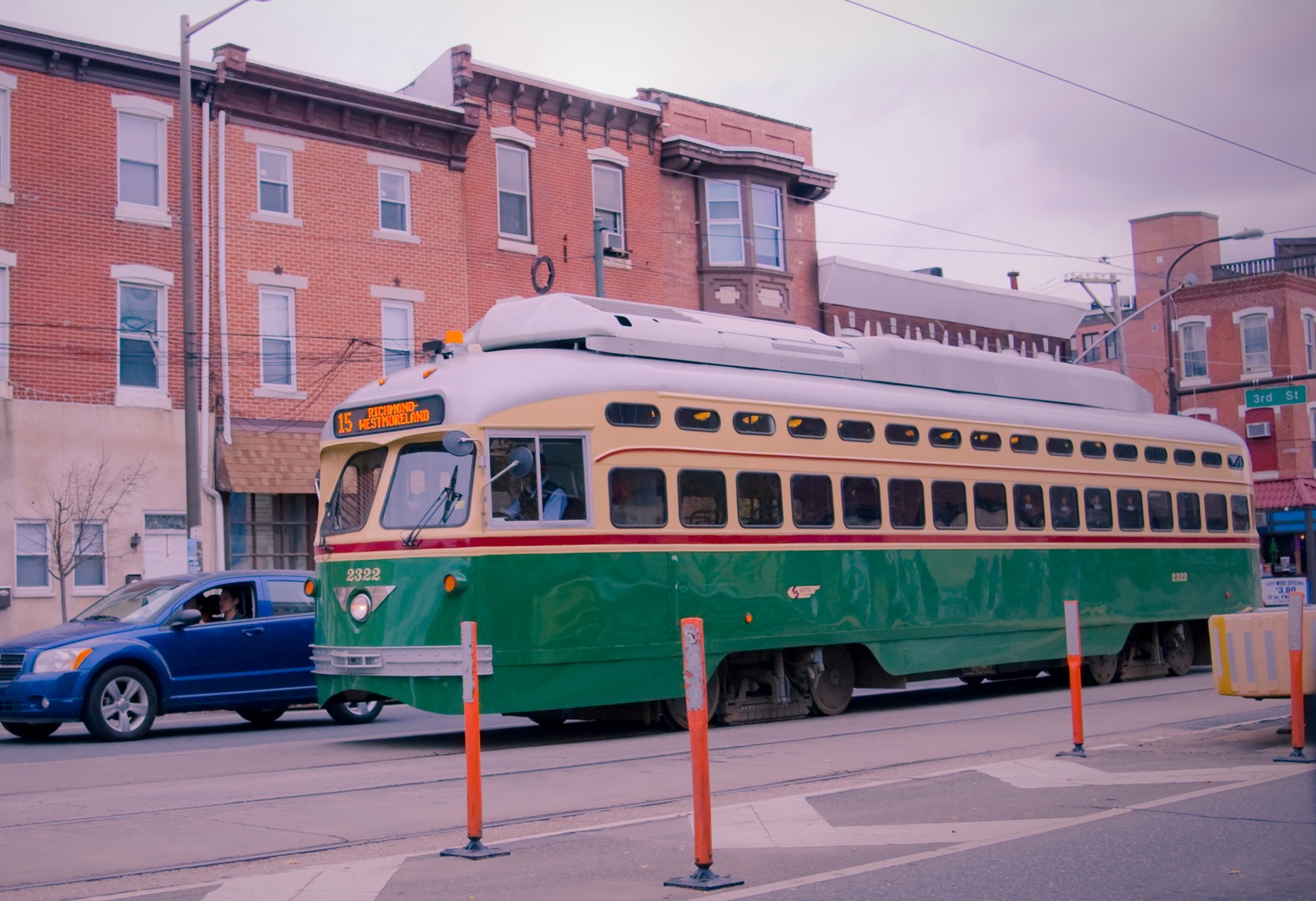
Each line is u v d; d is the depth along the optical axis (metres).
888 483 15.98
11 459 23.47
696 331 15.06
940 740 12.97
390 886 6.94
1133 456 19.59
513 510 12.73
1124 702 16.58
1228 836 7.92
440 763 11.92
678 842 8.11
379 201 28.16
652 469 13.67
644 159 32.66
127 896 6.78
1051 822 8.43
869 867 7.22
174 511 25.20
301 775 11.16
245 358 26.12
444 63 30.09
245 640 15.51
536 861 7.58
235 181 26.28
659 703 14.26
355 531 13.26
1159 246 57.25
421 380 13.37
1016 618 17.33
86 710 14.26
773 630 14.49
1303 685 11.68
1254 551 21.83
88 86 24.75
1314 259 55.78
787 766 11.30
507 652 12.51
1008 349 40.56
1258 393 34.09
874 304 36.50
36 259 23.98
